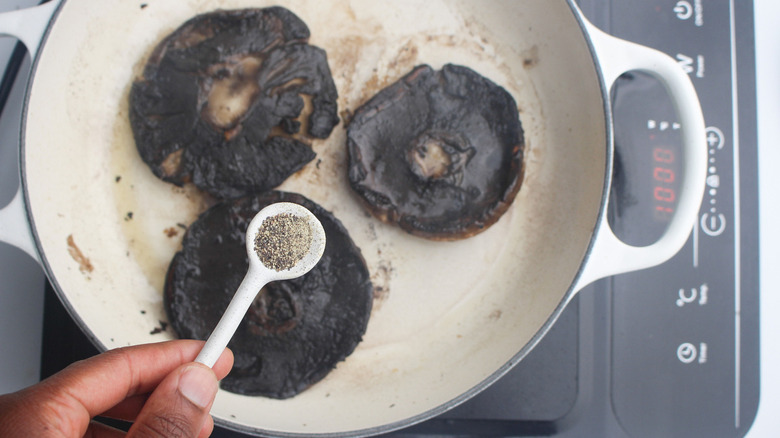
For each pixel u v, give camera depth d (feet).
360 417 1.59
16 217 1.51
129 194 1.66
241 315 1.35
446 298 1.71
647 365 1.70
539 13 1.69
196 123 1.63
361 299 1.64
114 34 1.66
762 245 1.72
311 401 1.62
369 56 1.72
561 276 1.65
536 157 1.73
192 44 1.66
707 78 1.73
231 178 1.64
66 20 1.56
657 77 1.62
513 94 1.74
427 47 1.73
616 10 1.74
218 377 1.48
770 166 1.73
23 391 1.32
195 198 1.67
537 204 1.73
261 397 1.60
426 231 1.66
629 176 1.72
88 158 1.65
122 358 1.38
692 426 1.69
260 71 1.65
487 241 1.72
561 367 1.70
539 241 1.71
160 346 1.42
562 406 1.69
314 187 1.69
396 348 1.69
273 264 1.37
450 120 1.69
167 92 1.64
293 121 1.66
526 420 1.69
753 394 1.70
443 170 1.68
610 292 1.71
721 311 1.71
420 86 1.69
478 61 1.74
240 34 1.66
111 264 1.64
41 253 1.51
